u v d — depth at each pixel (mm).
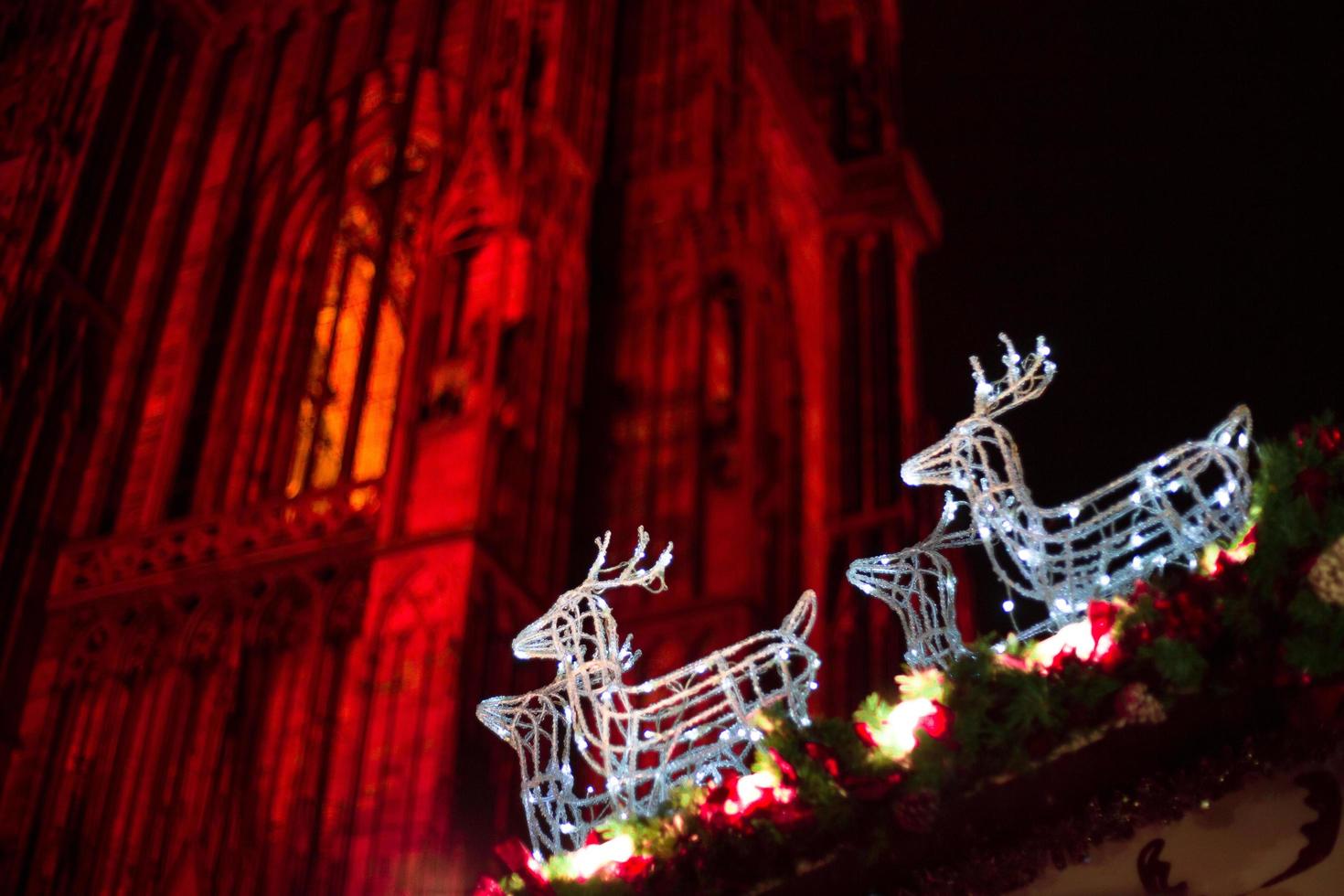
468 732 26328
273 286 36375
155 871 27141
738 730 10344
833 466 40844
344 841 25484
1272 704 7852
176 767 28219
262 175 38219
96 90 38125
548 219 33125
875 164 45688
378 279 34562
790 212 42438
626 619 31859
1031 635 9523
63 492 33125
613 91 38906
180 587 30484
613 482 33562
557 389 32000
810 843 8977
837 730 8969
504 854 10320
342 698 27766
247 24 40781
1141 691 8055
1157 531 9562
